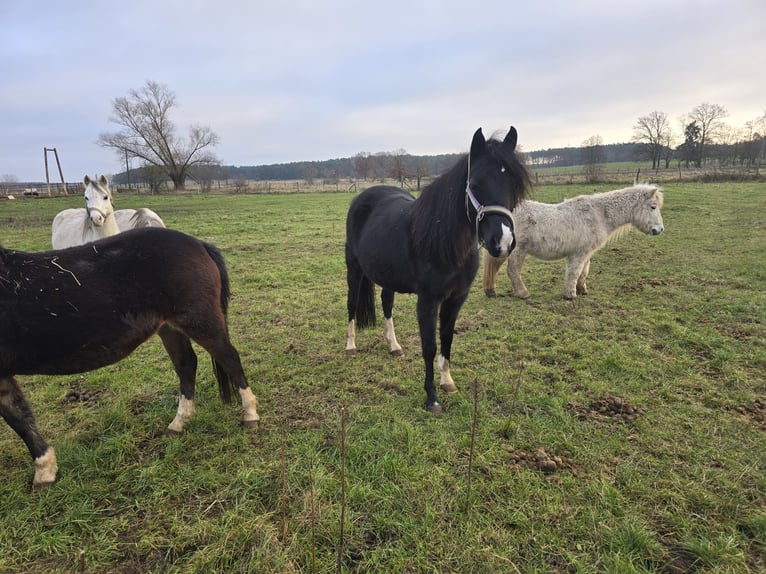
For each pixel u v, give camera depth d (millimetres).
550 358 4227
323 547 2109
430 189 3234
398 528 2215
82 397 3732
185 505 2430
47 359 2533
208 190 42219
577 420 3113
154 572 2041
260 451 2885
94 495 2523
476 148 2883
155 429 3207
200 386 3877
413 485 2486
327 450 2863
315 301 6348
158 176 47156
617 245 9547
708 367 3840
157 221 7145
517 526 2205
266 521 2277
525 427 3059
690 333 4508
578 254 6051
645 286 6426
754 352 4039
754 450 2705
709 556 1989
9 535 2264
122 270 2631
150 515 2373
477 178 2826
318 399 3596
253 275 7879
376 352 4566
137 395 3693
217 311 2975
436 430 3045
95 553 2139
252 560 2041
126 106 43562
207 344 2959
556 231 5906
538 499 2361
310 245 11047
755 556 2012
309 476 2582
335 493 2459
